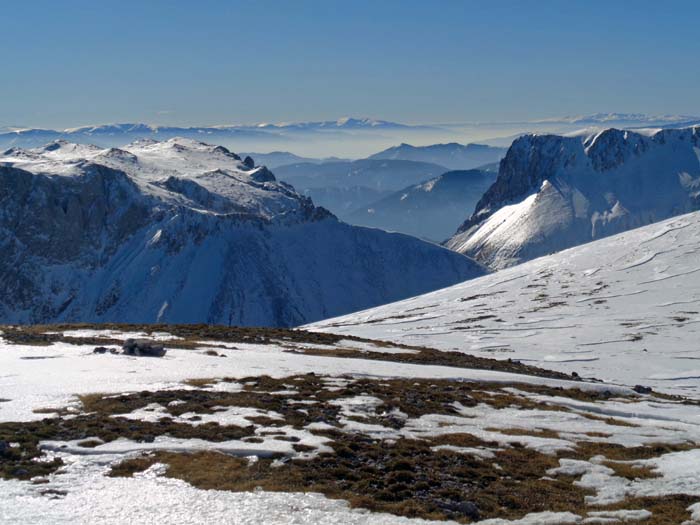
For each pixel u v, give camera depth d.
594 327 168.75
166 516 27.03
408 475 33.22
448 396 53.41
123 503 28.27
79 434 37.12
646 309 184.38
